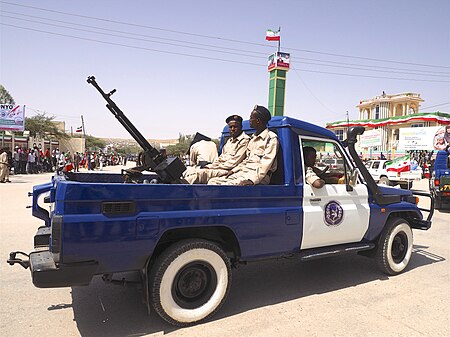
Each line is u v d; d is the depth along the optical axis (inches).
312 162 168.6
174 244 124.3
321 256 155.9
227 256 136.0
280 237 145.9
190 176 154.9
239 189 135.1
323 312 139.1
